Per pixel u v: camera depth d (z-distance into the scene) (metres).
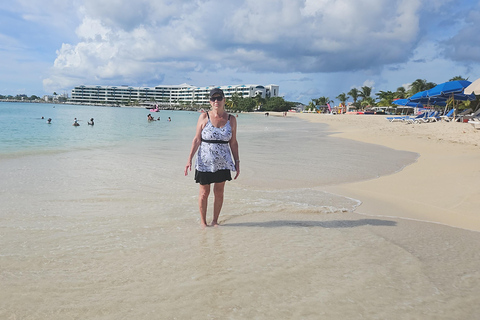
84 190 5.88
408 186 6.70
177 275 2.81
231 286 2.64
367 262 3.16
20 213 4.50
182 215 4.60
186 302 2.40
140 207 4.93
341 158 10.91
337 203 5.46
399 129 23.42
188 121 48.09
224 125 4.12
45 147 13.01
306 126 37.44
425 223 4.45
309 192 6.23
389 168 9.08
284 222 4.39
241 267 2.99
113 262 3.05
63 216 4.42
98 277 2.76
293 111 160.12
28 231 3.83
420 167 9.00
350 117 69.75
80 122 36.38
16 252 3.24
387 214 4.88
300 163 9.70
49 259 3.10
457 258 3.30
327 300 2.46
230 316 2.23
